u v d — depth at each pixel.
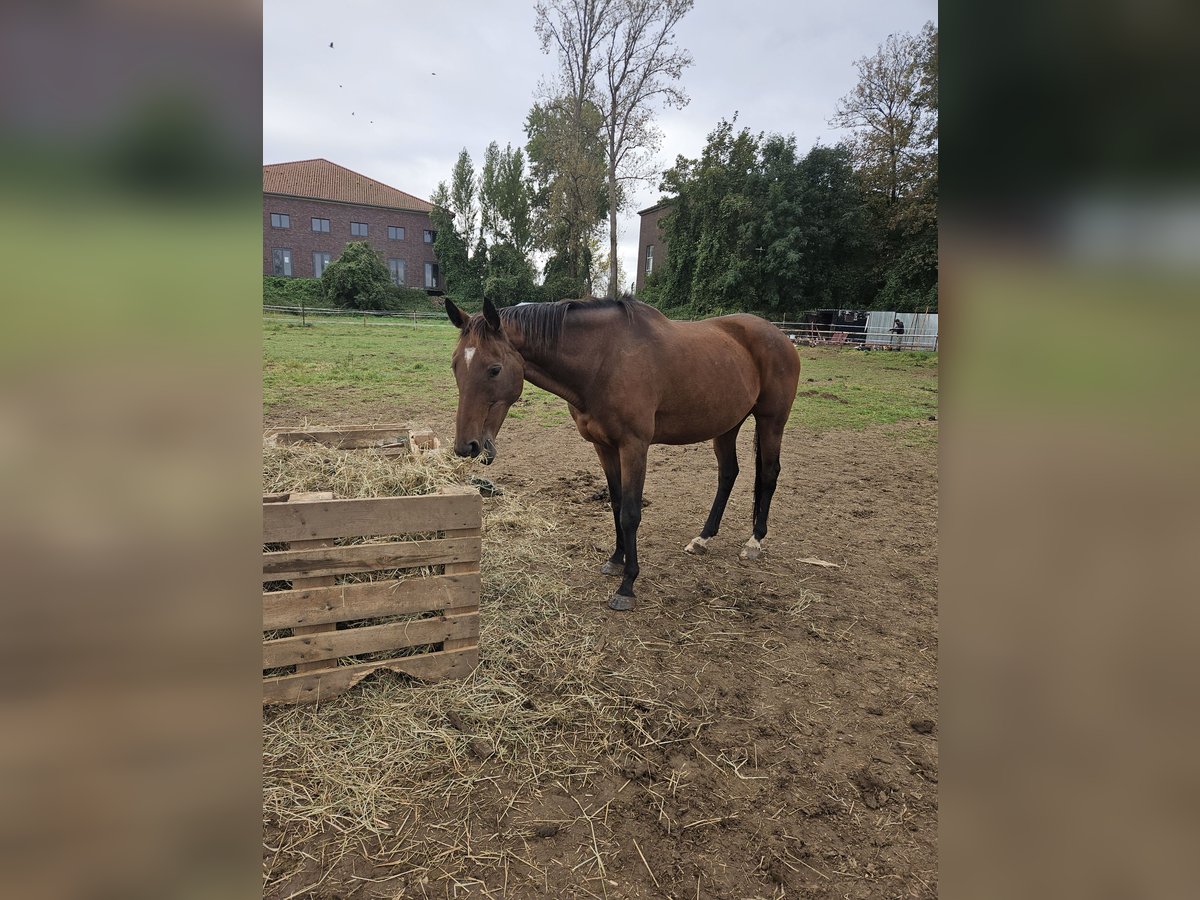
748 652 2.76
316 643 2.18
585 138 27.47
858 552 3.96
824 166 22.95
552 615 2.95
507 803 1.89
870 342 19.66
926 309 21.03
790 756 2.13
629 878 1.66
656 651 2.73
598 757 2.09
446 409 7.79
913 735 2.26
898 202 23.39
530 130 34.69
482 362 2.74
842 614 3.13
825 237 23.17
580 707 2.32
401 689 2.31
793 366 3.80
